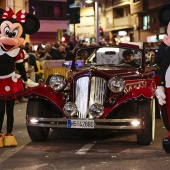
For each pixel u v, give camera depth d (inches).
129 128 284.7
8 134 300.8
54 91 306.2
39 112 305.3
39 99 307.1
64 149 289.6
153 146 295.4
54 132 348.2
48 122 298.2
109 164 250.2
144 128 289.3
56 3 1736.0
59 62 649.0
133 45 354.6
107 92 297.7
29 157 269.0
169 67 275.3
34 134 306.3
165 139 275.6
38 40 1688.0
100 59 366.3
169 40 275.9
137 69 339.9
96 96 297.9
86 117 292.4
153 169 238.8
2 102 294.5
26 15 308.2
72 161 258.1
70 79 315.0
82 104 295.4
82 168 242.7
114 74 318.3
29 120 299.3
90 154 274.7
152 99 295.6
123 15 2112.5
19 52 298.8
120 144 303.0
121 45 359.6
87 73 299.9
